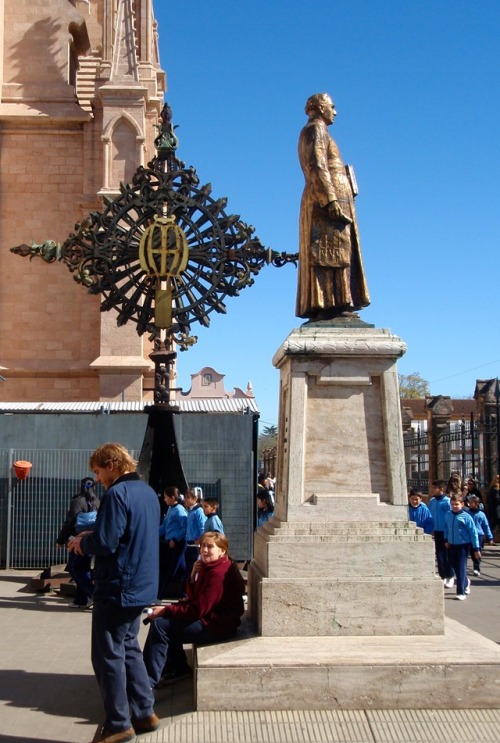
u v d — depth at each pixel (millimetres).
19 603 11367
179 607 6031
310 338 6773
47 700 6285
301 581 6102
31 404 18141
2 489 15539
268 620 6055
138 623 5520
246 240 12547
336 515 6453
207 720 5391
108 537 5082
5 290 24594
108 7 25562
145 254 12281
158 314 12242
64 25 25734
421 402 52375
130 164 23766
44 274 24703
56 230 24906
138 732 5312
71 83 27500
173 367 23750
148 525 5246
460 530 12219
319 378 6758
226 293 12547
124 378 23047
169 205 12555
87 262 12719
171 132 12688
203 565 6164
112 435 16141
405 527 6367
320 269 7215
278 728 5285
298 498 6512
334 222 7203
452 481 13938
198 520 11828
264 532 6891
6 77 25453
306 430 6715
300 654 5664
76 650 8188
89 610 10797
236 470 16000
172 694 6074
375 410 6785
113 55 24109
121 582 5141
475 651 5730
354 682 5500
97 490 15453
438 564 13531
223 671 5512
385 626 6070
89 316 24469
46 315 24531
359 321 7105
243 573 14031
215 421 16156
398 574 6199
